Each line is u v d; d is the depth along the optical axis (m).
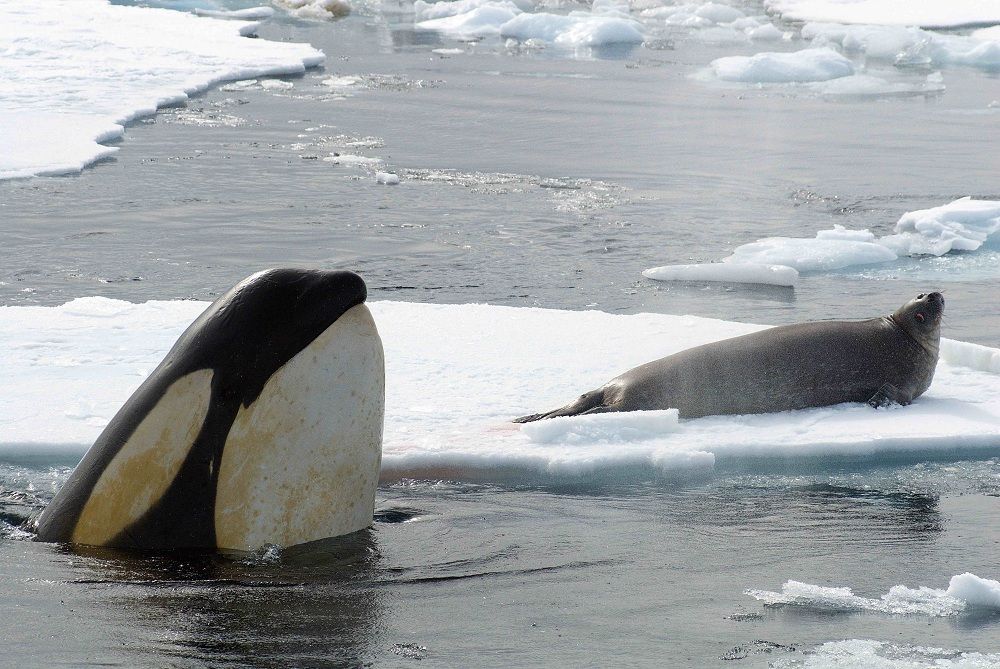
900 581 17.31
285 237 46.06
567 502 21.38
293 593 16.05
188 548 17.59
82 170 56.78
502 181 57.03
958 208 50.06
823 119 75.56
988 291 40.28
